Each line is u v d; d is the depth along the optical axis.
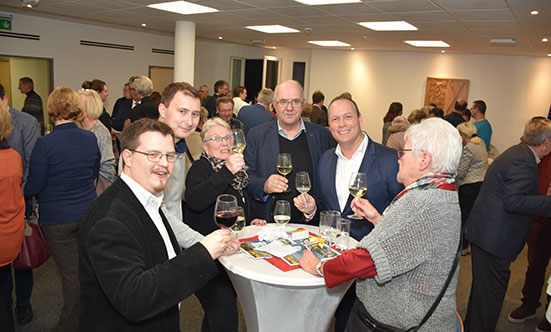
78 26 8.17
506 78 8.70
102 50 8.70
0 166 1.81
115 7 6.05
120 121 5.77
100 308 1.13
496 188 2.31
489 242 2.30
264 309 1.63
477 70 9.03
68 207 2.14
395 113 6.15
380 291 1.32
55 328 2.18
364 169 2.04
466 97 9.16
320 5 5.07
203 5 5.54
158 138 1.16
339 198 2.12
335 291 1.61
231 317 1.99
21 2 5.93
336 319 2.15
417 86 9.84
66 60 8.09
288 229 2.01
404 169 1.33
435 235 1.19
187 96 1.78
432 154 1.24
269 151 2.38
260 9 5.57
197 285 1.10
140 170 1.17
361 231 2.07
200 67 11.20
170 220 1.66
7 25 7.05
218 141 2.01
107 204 1.11
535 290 2.83
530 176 2.18
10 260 1.88
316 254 1.65
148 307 1.01
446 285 1.23
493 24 5.32
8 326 1.95
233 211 1.43
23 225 1.95
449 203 1.23
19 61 8.59
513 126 8.73
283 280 1.44
